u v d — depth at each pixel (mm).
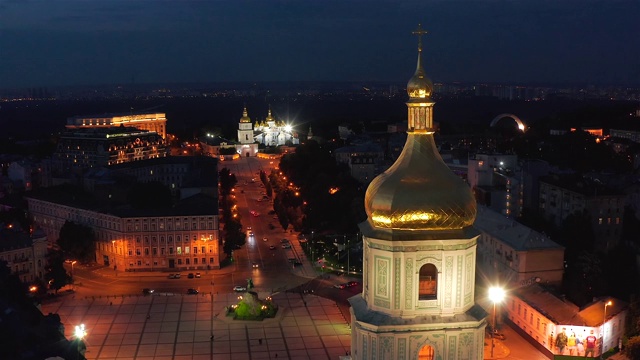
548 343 191125
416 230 84812
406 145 88938
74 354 168875
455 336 85000
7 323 167375
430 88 87500
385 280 85438
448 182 85500
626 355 185375
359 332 87062
